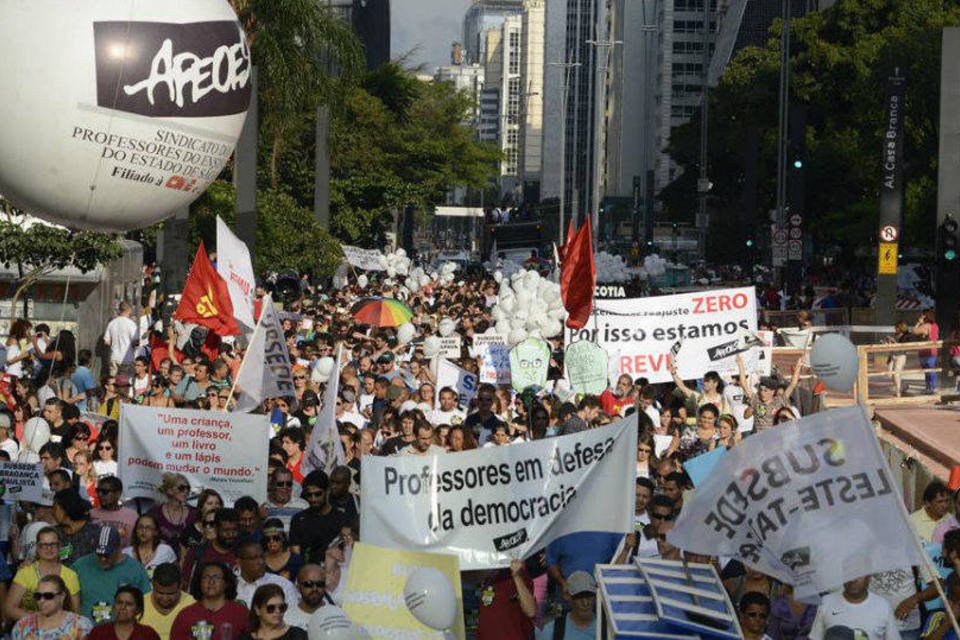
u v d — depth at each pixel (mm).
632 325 23734
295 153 62375
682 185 126688
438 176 87688
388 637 11070
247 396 18453
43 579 11086
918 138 71188
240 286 21031
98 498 14344
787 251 66438
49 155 14148
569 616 11500
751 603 10531
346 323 32125
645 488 13938
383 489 12336
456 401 20188
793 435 10672
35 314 30641
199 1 14445
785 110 75750
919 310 55938
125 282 33438
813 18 92000
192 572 12727
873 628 10703
